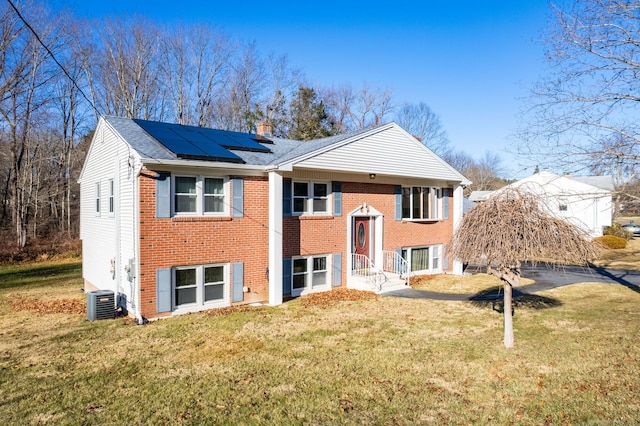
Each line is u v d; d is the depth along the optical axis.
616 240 32.56
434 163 18.66
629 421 5.59
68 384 7.21
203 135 15.41
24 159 33.34
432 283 17.59
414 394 6.71
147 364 8.16
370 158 16.17
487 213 8.84
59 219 37.22
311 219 15.59
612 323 10.64
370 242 17.86
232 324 11.12
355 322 11.29
